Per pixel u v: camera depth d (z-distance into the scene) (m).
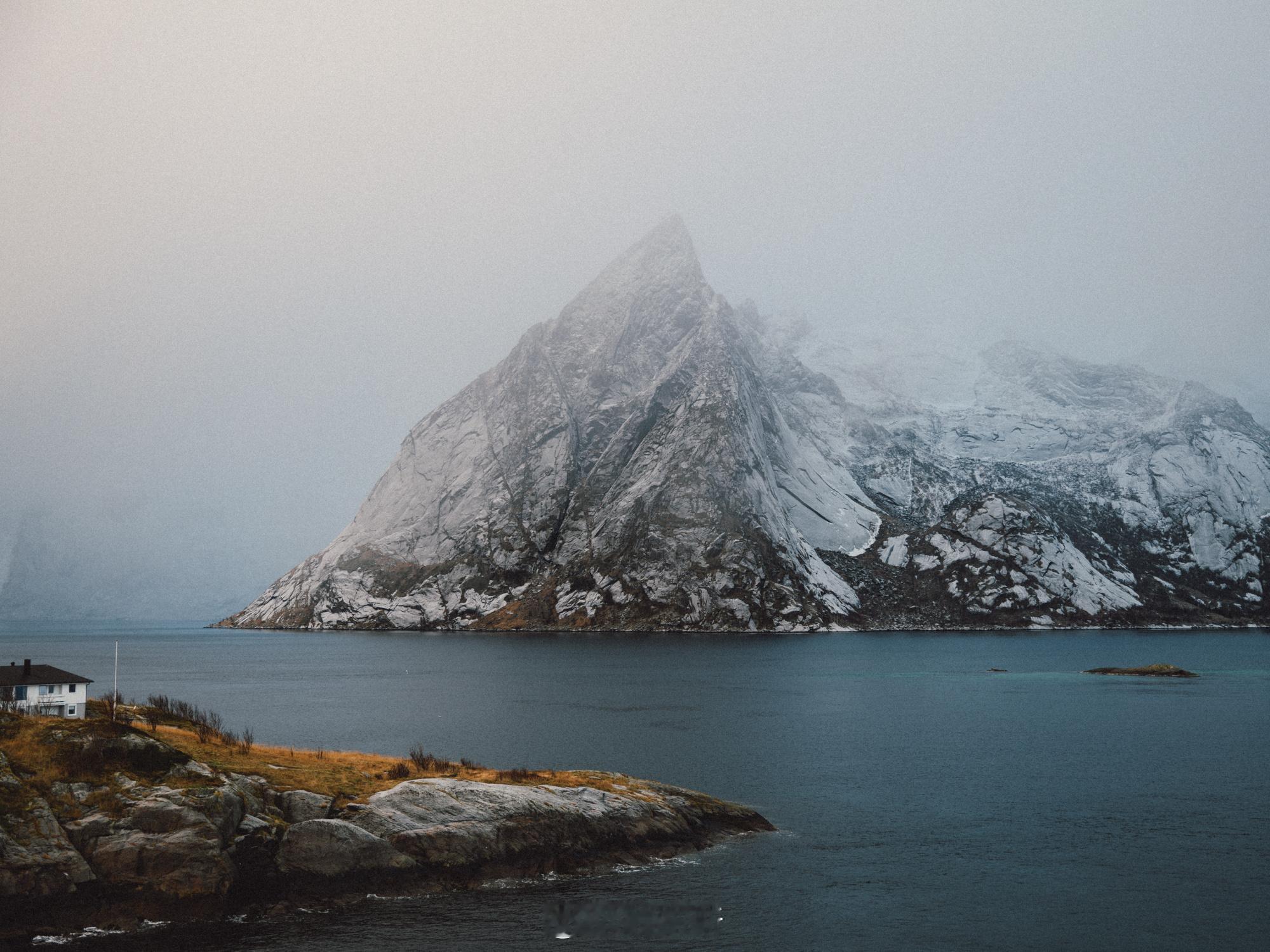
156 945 40.06
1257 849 57.06
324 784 51.22
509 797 52.44
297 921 43.00
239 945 40.34
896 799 69.88
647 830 55.03
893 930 44.12
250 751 55.25
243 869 44.22
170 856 42.91
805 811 65.88
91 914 41.31
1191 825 62.50
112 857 42.53
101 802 44.16
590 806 54.53
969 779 77.62
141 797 44.44
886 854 55.66
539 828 51.44
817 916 45.62
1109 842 58.47
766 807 67.19
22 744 46.19
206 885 42.78
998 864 53.88
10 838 41.62
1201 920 45.50
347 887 45.50
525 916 44.50
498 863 49.09
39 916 40.72
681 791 61.16
